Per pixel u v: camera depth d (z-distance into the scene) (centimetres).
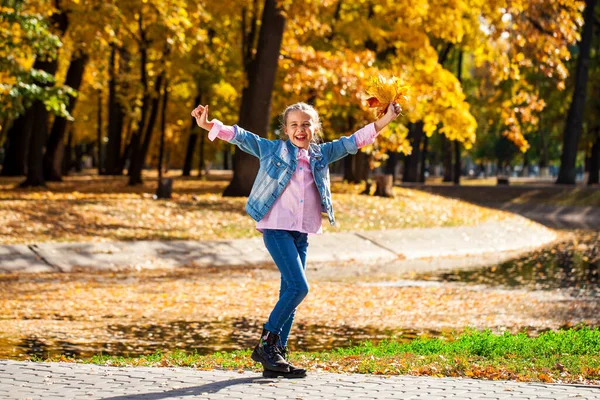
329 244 2573
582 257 2616
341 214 2975
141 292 1691
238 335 1215
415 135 6469
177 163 9488
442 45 5153
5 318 1332
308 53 3006
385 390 629
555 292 1783
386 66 3566
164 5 2833
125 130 7331
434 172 10944
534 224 3591
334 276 2070
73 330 1232
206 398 597
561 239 3331
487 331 980
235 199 3103
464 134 3350
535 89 5506
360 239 2666
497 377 720
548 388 643
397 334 1243
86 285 1786
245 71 3609
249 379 676
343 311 1477
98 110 6241
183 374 695
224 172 8900
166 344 1130
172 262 2219
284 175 690
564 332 989
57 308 1453
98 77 4294
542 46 2769
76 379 664
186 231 2541
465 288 1838
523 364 783
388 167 6091
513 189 5338
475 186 5484
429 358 819
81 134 7156
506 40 2883
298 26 3186
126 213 2666
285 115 702
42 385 638
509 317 1425
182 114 6050
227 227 2641
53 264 2078
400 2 3262
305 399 595
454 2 3131
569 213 4859
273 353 685
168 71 4238
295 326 1314
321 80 2898
